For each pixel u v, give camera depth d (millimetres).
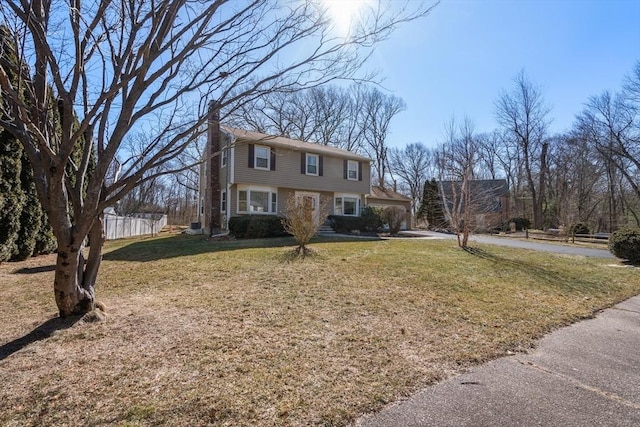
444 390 2623
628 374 2980
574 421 2234
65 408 2266
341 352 3268
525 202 34281
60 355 3045
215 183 17109
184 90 3768
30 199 9500
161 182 34688
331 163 19422
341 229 18297
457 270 7457
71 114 3336
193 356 3074
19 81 3039
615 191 28797
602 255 10852
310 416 2232
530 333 3977
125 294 5266
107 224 17469
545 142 30047
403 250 10367
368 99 33438
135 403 2324
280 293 5359
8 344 3281
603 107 23984
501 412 2328
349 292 5480
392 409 2342
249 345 3357
